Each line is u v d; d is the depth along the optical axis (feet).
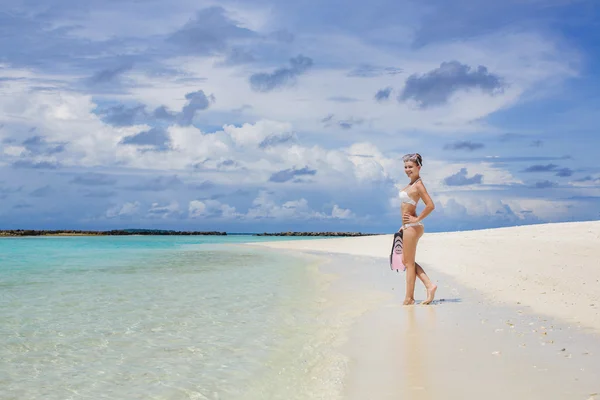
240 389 17.17
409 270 32.81
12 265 66.59
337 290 40.96
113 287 43.01
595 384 15.38
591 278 37.78
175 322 27.94
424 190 32.83
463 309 29.60
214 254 96.07
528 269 45.37
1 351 22.04
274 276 52.70
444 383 16.02
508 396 14.56
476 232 104.22
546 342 20.80
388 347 21.16
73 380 18.22
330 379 17.34
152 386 17.54
